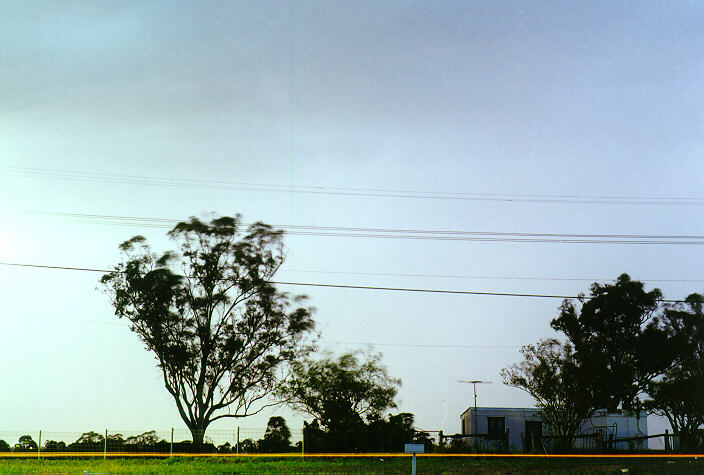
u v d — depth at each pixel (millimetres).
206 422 52750
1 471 31688
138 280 52938
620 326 56656
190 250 54438
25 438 40188
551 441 46531
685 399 54344
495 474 31094
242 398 53156
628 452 44625
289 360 53719
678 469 31328
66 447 40469
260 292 54312
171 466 34812
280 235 55344
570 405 45375
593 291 58719
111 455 40500
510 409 55812
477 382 55688
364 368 50312
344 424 47031
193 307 53969
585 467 33344
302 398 50781
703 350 56562
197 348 53094
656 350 55594
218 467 34188
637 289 56906
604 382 48719
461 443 46438
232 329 53594
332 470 32688
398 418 48688
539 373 45625
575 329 57312
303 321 54375
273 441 43031
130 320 53562
